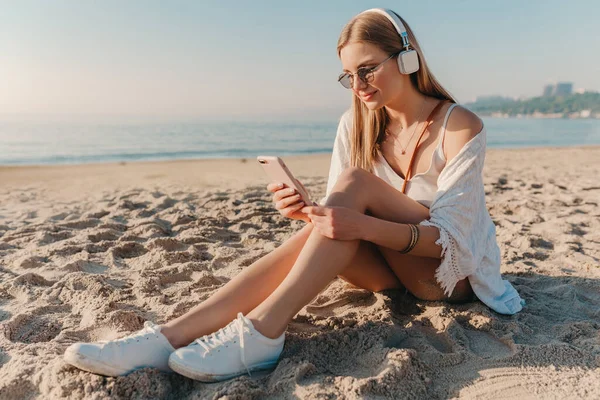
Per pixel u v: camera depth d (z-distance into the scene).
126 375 1.62
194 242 3.60
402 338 1.97
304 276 1.72
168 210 4.78
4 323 2.14
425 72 2.04
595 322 2.16
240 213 4.55
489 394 1.60
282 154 17.06
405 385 1.60
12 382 1.62
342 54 1.99
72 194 6.51
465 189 1.90
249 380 1.60
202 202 5.30
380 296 2.32
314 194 6.19
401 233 1.81
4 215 4.95
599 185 6.51
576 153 14.62
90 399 1.50
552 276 2.81
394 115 2.16
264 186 6.78
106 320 2.16
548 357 1.81
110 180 8.27
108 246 3.51
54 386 1.58
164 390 1.59
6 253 3.40
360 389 1.53
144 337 1.67
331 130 34.66
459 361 1.80
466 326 2.08
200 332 1.74
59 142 20.75
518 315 2.21
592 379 1.66
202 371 1.60
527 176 7.89
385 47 1.91
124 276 2.91
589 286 2.62
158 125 39.06
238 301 1.79
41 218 4.71
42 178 8.59
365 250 2.13
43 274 2.91
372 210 1.94
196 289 2.64
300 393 1.54
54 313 2.36
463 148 1.92
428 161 2.06
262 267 1.85
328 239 1.75
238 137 26.70
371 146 2.21
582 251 3.36
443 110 2.03
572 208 4.87
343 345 1.89
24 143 20.02
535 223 4.25
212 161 12.92
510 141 24.67
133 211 4.79
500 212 4.76
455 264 1.92
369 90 1.97
